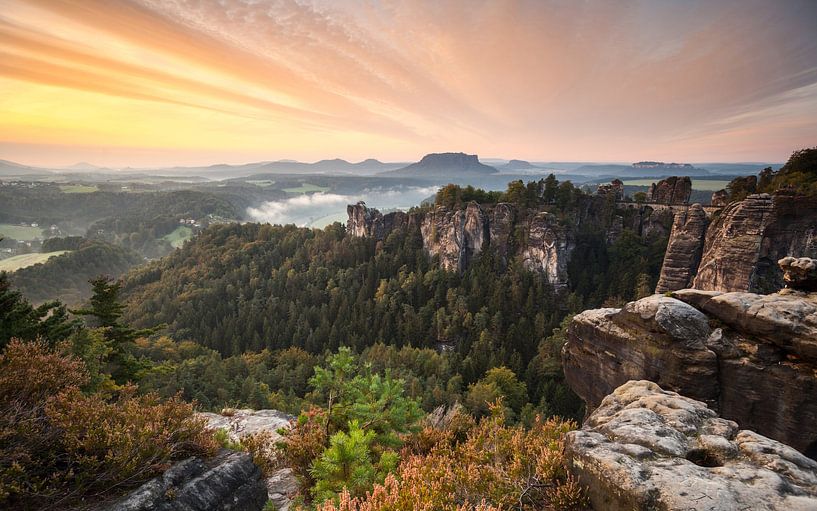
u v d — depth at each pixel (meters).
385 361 87.56
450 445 12.81
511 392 72.81
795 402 14.28
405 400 13.08
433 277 126.44
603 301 103.88
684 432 9.79
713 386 15.76
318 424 13.18
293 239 184.00
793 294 16.64
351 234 170.38
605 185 132.00
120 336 22.66
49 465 7.27
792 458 8.41
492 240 128.25
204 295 150.75
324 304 127.81
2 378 7.87
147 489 7.49
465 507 7.82
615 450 8.84
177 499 7.69
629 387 13.13
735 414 15.45
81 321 20.70
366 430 12.15
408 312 116.50
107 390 16.11
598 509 8.20
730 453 8.80
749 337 15.89
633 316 18.61
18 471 6.62
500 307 108.38
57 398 8.22
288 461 12.71
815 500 6.81
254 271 164.38
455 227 130.62
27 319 17.94
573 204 128.50
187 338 126.25
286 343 117.12
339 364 13.31
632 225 117.50
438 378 82.88
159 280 190.88
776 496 6.98
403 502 7.38
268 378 86.50
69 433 7.45
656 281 100.12
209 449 9.91
